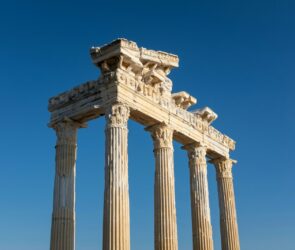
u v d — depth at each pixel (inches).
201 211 1702.8
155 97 1571.1
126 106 1425.9
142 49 1507.1
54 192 1489.9
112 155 1355.8
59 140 1552.7
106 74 1441.9
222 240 1904.5
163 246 1462.8
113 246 1264.8
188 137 1729.8
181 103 1713.8
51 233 1443.2
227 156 1988.2
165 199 1513.3
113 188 1318.9
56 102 1601.9
